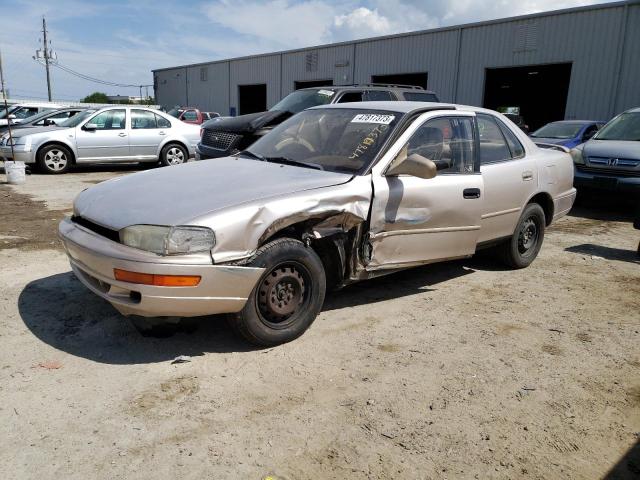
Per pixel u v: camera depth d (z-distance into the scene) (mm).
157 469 2451
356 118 4570
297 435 2734
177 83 43844
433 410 3002
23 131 12531
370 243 3986
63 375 3199
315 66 29906
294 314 3709
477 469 2539
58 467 2434
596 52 18953
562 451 2703
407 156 4215
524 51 20859
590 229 8070
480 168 4848
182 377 3238
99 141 12656
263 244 3465
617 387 3342
